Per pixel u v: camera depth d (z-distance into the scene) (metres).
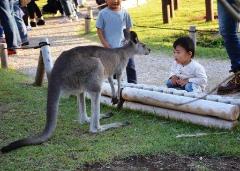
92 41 11.25
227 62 8.36
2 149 4.28
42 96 6.46
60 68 4.59
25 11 13.40
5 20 9.77
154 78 7.62
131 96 5.38
